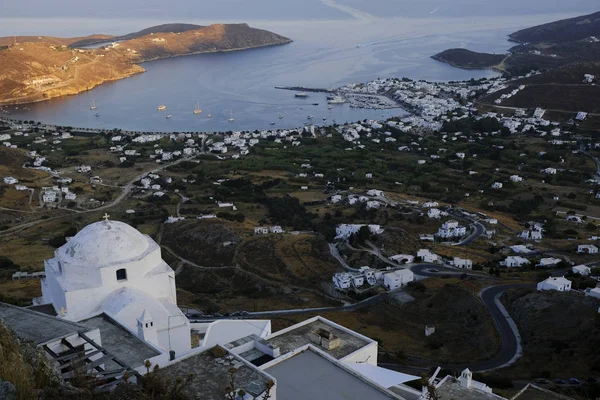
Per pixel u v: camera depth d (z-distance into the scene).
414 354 65.12
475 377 56.25
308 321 37.47
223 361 27.11
